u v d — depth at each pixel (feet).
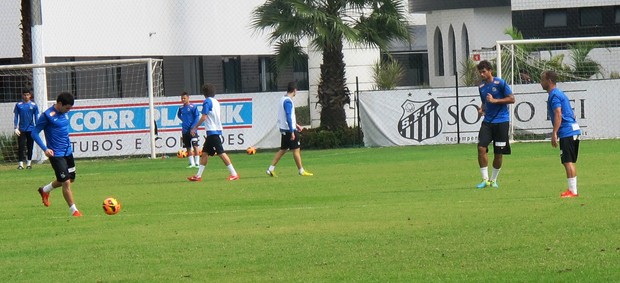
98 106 211.00
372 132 214.28
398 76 273.75
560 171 136.87
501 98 116.26
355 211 98.22
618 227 79.97
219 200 116.16
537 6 282.15
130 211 107.76
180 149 212.84
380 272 66.03
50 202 121.08
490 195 109.19
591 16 280.10
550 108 104.42
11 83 244.22
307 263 70.33
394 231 83.20
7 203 121.90
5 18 249.55
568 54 263.29
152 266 71.46
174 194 125.39
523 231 79.97
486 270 65.16
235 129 214.69
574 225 81.82
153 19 260.62
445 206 99.14
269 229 87.45
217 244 80.07
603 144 188.34
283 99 145.69
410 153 186.60
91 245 82.12
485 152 118.01
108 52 251.39
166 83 268.41
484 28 324.39
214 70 281.13
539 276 62.59
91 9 248.11
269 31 282.36
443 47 341.82
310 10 219.82
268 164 175.01
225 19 275.39
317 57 271.28
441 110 209.97
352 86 269.64
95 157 211.00
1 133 214.69
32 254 78.74
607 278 61.26
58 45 240.53
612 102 203.62
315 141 220.02
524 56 232.53
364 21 229.04
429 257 70.64
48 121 103.91
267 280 64.95
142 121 211.00
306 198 114.42
